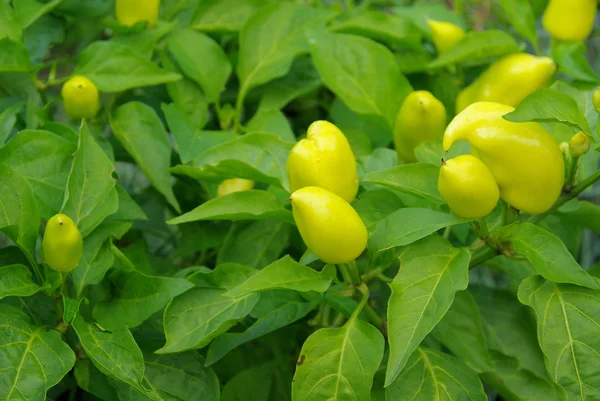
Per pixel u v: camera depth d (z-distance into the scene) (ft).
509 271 2.43
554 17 2.61
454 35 2.75
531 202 2.10
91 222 2.23
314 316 2.59
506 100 2.52
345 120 2.76
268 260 2.51
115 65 2.54
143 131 2.51
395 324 2.01
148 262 2.50
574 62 2.58
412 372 2.19
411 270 2.07
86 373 2.23
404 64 2.77
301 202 2.04
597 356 2.03
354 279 2.17
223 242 2.62
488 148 2.05
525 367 2.43
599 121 2.17
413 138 2.38
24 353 2.07
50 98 2.77
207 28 2.83
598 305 2.05
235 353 2.62
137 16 2.68
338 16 2.88
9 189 2.14
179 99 2.69
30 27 2.67
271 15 2.76
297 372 2.07
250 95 2.85
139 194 2.86
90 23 2.87
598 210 2.36
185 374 2.22
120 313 2.17
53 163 2.30
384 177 2.18
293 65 2.86
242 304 2.15
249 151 2.38
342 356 2.07
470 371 2.20
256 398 2.49
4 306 2.17
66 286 2.25
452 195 2.04
